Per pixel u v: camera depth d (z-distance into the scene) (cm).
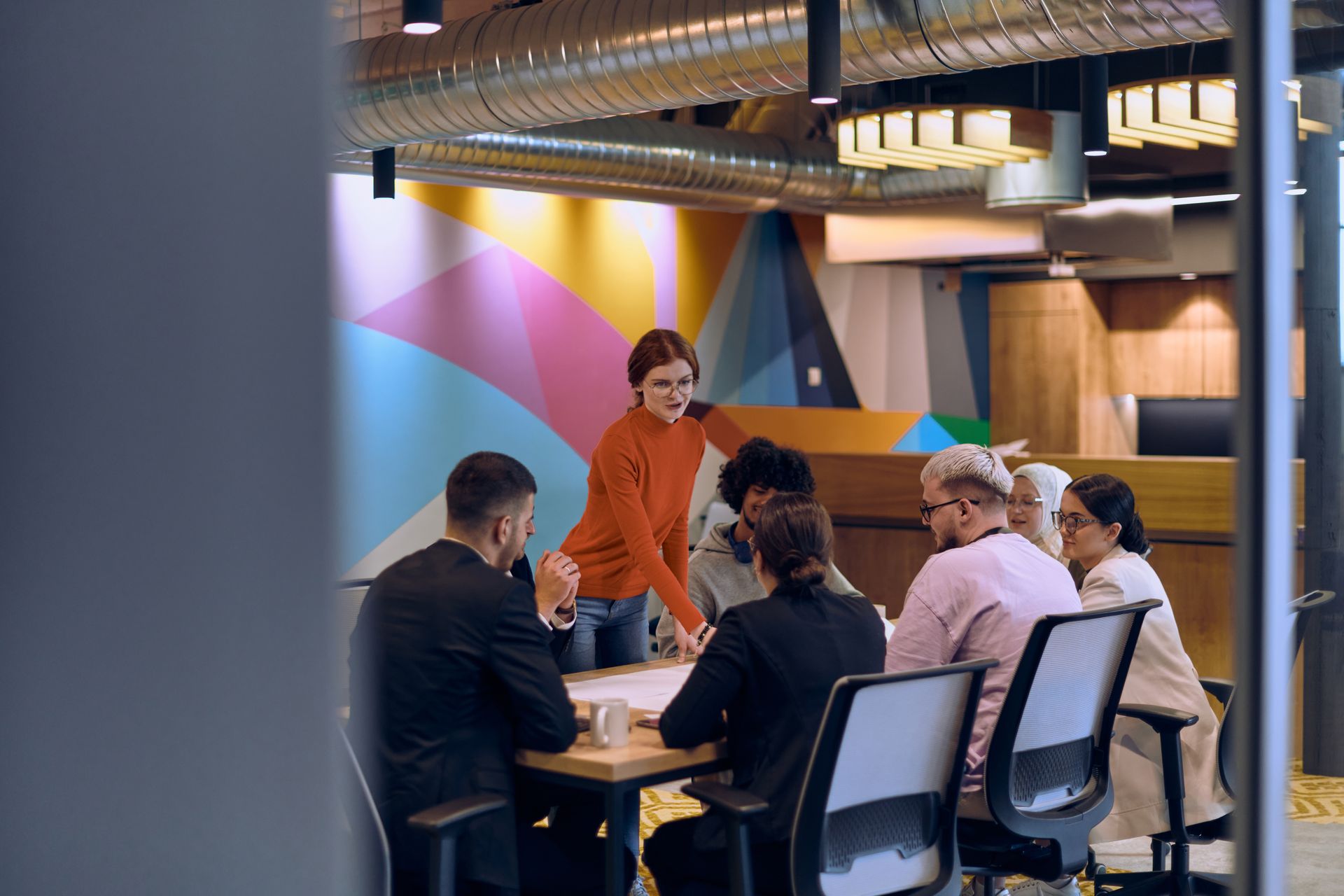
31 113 121
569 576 338
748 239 973
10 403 122
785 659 267
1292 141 264
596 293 867
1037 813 310
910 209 871
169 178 127
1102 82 568
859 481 767
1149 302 1152
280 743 134
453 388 785
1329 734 330
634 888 358
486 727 271
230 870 132
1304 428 332
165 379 127
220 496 130
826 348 1032
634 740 281
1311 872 271
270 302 132
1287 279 254
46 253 122
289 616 134
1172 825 342
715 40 471
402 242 758
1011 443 1150
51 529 124
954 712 272
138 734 128
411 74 556
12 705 124
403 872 263
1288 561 253
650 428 404
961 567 316
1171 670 358
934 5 424
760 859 262
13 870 126
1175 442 1170
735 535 415
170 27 126
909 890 274
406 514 762
